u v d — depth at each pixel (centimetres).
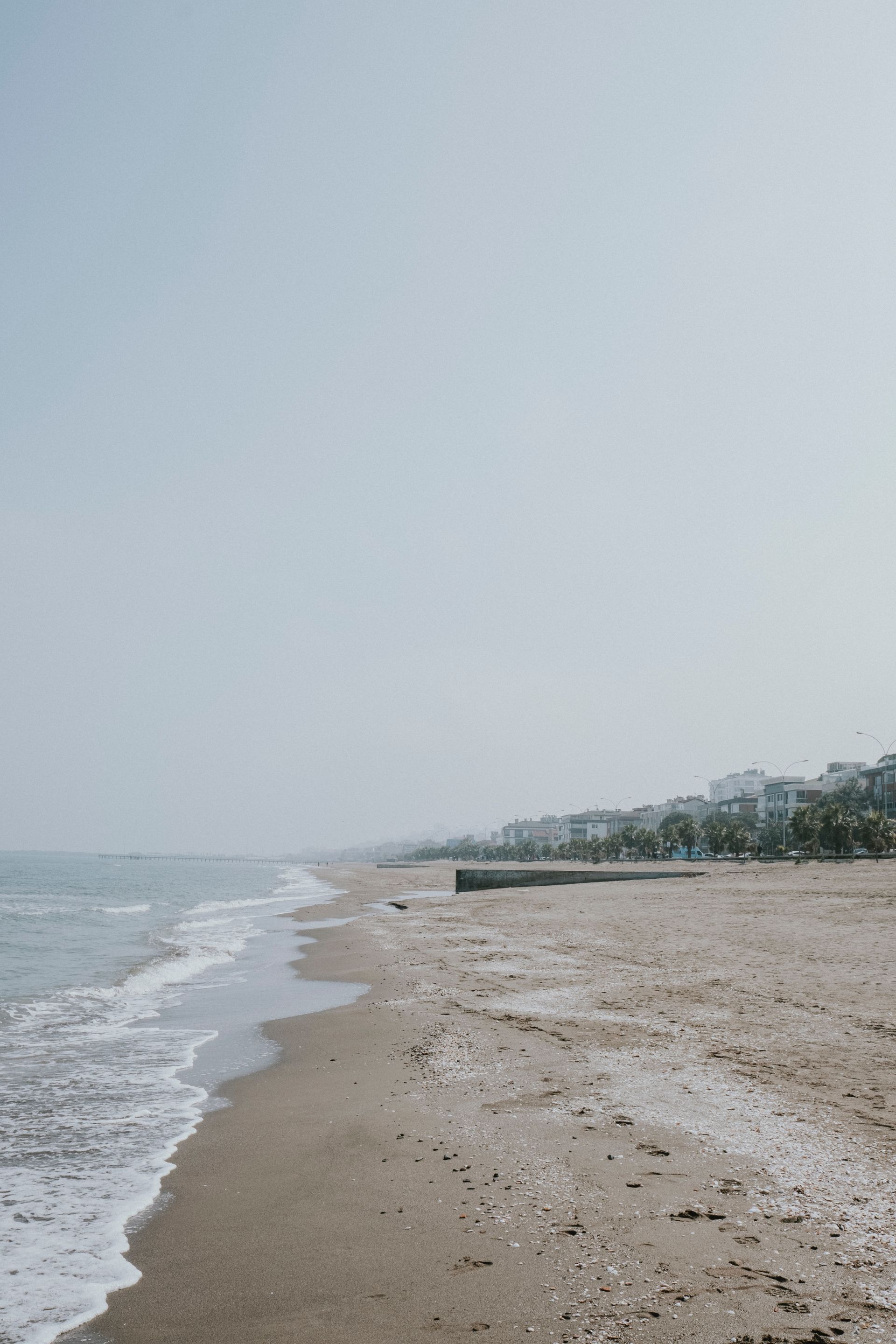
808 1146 870
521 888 7531
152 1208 824
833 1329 530
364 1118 1059
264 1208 804
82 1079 1352
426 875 16688
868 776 13888
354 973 2511
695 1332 532
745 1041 1346
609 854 17800
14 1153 999
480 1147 918
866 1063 1191
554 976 2150
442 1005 1838
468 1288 611
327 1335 562
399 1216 753
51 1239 757
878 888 4706
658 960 2353
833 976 1953
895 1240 655
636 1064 1235
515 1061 1293
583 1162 855
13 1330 596
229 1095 1245
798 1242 656
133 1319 607
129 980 2489
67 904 7556
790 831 11838
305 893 9944
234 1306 616
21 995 2284
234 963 3050
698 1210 725
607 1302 577
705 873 7406
